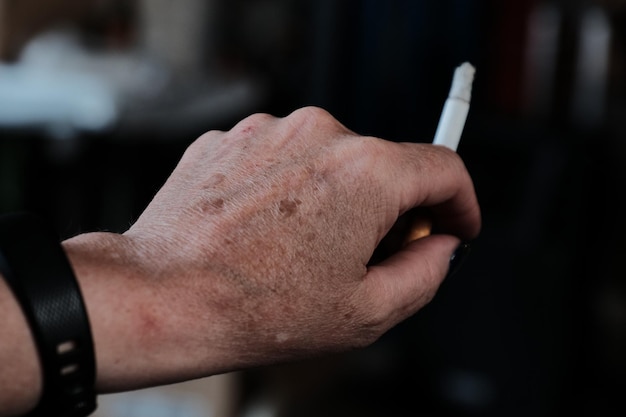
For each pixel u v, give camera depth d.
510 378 1.22
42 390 0.40
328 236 0.45
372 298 0.46
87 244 0.43
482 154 1.25
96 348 0.41
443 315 1.25
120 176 1.49
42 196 1.41
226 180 0.47
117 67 1.33
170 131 1.30
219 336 0.43
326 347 0.46
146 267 0.43
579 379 1.29
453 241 0.50
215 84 1.46
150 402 1.02
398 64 1.15
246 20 1.78
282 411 1.28
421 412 1.34
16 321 0.40
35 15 1.49
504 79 1.35
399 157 0.47
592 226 1.25
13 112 1.19
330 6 1.13
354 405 1.38
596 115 1.30
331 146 0.47
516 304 1.19
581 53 1.29
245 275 0.44
